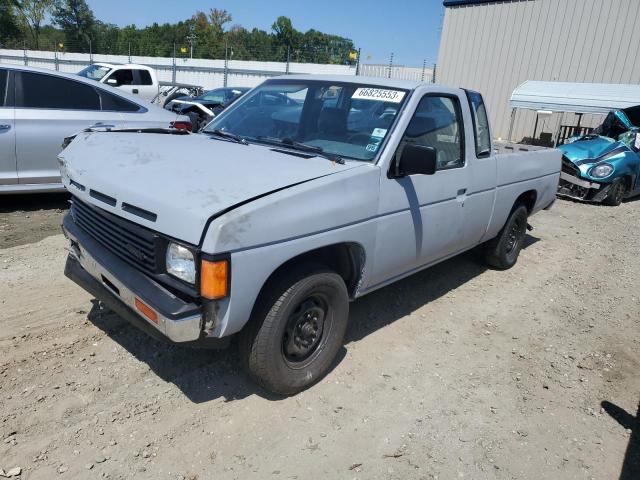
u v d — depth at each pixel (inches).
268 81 176.1
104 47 2046.0
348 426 118.6
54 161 233.5
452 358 152.1
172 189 106.3
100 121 242.2
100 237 120.5
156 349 138.7
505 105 770.2
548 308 193.9
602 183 381.1
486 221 190.2
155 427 111.9
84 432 108.3
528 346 163.9
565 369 152.2
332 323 130.2
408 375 140.9
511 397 136.0
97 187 117.3
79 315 152.2
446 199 159.6
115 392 121.1
